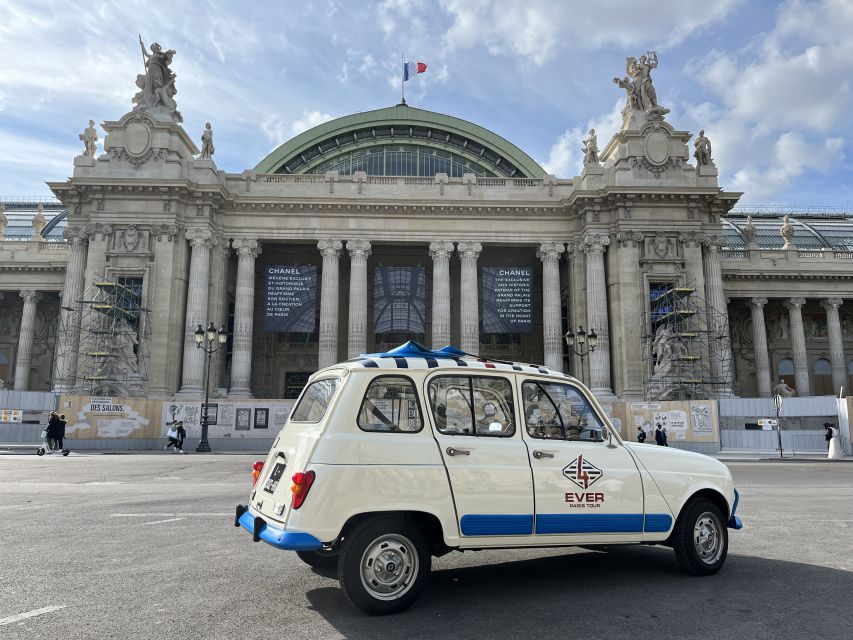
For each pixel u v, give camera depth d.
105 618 6.55
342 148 67.69
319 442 6.90
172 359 48.47
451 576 8.42
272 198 52.22
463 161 68.38
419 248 59.72
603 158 58.88
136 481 20.36
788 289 64.75
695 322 50.06
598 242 51.84
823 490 18.97
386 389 7.35
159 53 53.09
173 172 50.19
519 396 7.95
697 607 6.99
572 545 7.75
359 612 6.81
